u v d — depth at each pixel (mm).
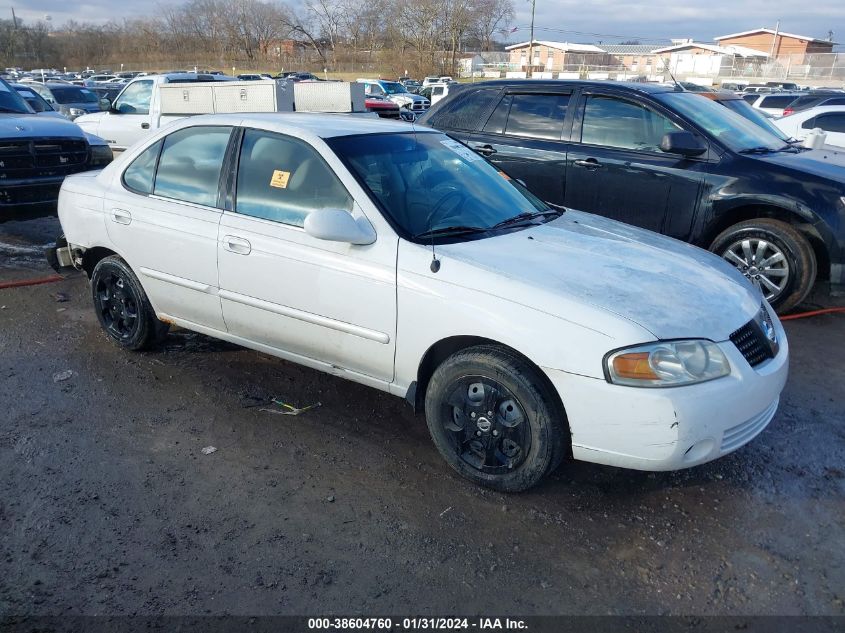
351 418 4047
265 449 3697
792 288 5684
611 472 3527
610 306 3006
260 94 10414
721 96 7469
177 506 3197
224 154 4086
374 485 3393
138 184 4480
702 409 2893
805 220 5496
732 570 2850
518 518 3158
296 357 3953
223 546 2938
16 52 77375
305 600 2658
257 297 3904
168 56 83062
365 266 3465
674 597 2703
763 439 3871
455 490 3357
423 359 3404
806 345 5289
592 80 6543
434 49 67250
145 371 4594
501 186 4258
